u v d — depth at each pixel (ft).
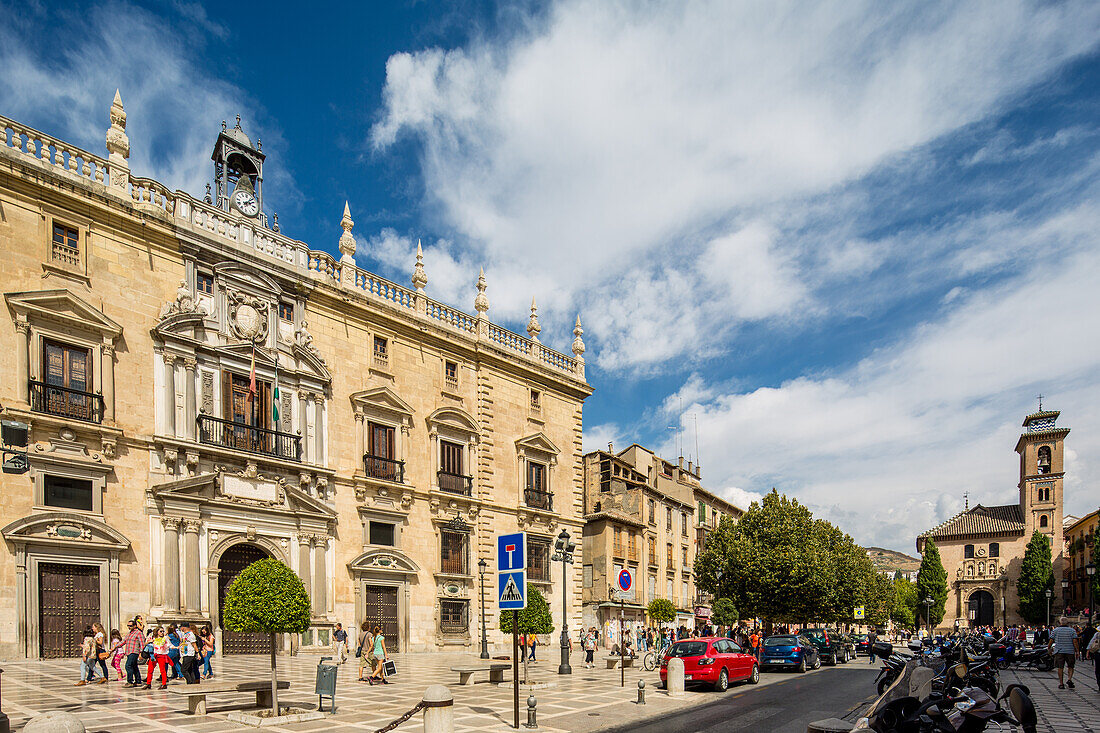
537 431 132.36
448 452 115.03
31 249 73.05
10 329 70.33
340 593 94.79
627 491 175.42
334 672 48.88
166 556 77.61
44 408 71.26
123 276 79.87
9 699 49.75
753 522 160.35
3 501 67.31
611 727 47.26
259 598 46.83
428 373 114.01
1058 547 300.20
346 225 106.63
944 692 33.12
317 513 92.53
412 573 103.24
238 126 103.35
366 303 105.40
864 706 58.13
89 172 79.41
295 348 94.99
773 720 50.60
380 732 36.45
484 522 116.78
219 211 90.89
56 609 69.77
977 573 317.83
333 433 98.43
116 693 54.34
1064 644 66.80
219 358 86.94
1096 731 43.06
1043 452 312.91
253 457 86.84
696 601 204.23
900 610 346.74
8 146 72.69
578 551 136.05
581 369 146.92
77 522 71.15
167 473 79.61
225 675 68.59
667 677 65.46
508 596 43.96
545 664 101.81
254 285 92.02
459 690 63.16
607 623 147.95
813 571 149.79
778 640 102.22
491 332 127.24
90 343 75.77
